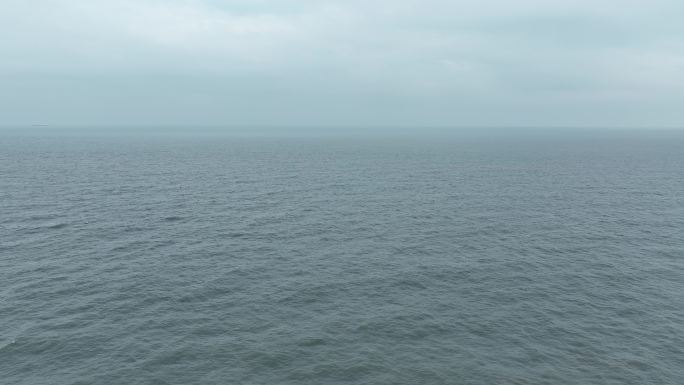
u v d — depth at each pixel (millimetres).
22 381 23578
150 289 35125
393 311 32156
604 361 26141
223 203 66062
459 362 25844
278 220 56750
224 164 115875
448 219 58281
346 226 54469
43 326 29078
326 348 27172
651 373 25062
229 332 28906
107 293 34219
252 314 31406
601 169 111062
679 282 37844
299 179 90688
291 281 37312
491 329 29734
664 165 120250
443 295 35031
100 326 29281
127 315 30844
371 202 68562
